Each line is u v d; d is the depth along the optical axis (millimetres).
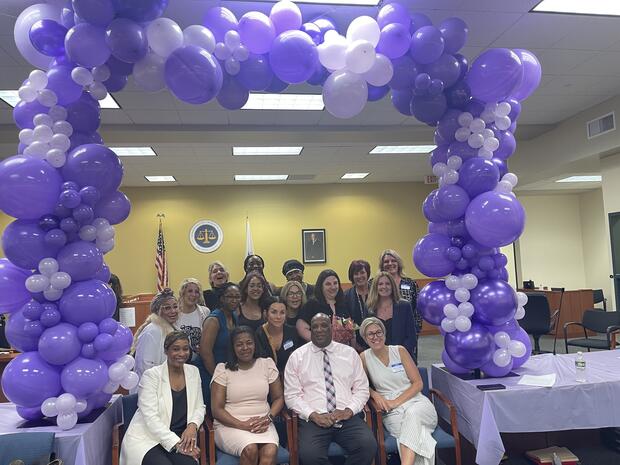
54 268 2271
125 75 2457
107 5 2066
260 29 2365
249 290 3191
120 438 2729
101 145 2400
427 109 2689
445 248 2857
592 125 5887
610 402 2684
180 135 5852
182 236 9242
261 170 8125
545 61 4449
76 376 2258
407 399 2824
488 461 2551
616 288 6137
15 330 2307
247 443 2484
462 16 3562
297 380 2834
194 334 3326
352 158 7535
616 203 5949
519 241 10875
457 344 2797
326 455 2555
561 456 2912
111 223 2602
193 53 2189
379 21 2633
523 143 7273
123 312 4719
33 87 2293
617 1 3453
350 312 3525
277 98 4965
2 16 3178
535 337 5852
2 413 2629
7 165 2191
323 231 9648
